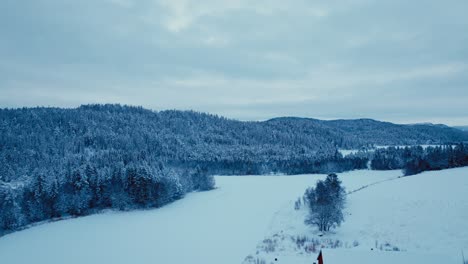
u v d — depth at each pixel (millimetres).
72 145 175750
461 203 53031
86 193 82438
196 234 60656
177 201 94062
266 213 73562
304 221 57219
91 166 88312
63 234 64875
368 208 60625
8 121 193000
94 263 49156
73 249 55625
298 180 130125
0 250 56906
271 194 98375
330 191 56719
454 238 42344
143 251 52812
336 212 53781
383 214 56281
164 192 87125
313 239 51125
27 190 77938
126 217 77125
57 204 78000
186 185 104500
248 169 164875
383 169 154375
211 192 107125
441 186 67000
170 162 172250
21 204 74938
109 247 55719
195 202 91688
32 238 63000
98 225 70688
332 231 53688
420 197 60531
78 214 80312
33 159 137625
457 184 66875
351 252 27125
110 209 84188
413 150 182250
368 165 168375
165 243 56219
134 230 65562
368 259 26062
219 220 70000
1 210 67625
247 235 58125
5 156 137500
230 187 116188
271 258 44844
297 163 170500
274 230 59438
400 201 60531
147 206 85438
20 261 51375
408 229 48531
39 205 76000
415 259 25891
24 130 182375
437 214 50875
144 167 87812
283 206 78688
